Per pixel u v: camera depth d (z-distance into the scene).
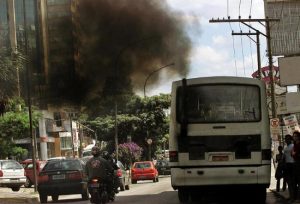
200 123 15.19
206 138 15.12
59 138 74.44
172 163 15.20
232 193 20.05
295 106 25.14
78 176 20.67
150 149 59.09
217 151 15.07
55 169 20.80
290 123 24.95
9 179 29.59
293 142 15.84
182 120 15.14
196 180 15.05
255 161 15.01
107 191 16.20
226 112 15.23
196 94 15.35
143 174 38.03
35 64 67.25
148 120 62.94
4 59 24.30
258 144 15.08
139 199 19.91
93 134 67.75
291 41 42.75
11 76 24.50
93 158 15.62
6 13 72.19
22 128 36.78
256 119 15.17
